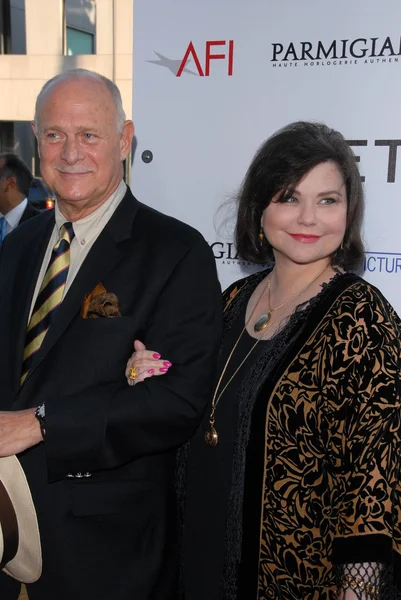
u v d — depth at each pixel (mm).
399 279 1876
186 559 1461
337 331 1196
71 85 1402
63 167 1404
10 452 1291
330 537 1212
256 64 1943
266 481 1257
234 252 2045
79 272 1421
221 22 1964
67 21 6992
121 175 1515
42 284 1498
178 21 2010
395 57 1801
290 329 1286
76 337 1378
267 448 1253
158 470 1475
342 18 1839
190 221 2080
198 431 1452
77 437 1294
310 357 1222
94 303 1386
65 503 1371
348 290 1247
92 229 1478
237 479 1302
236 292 1619
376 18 1806
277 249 1395
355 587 1132
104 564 1385
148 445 1345
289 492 1230
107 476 1402
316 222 1312
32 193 5438
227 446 1378
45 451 1323
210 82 2000
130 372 1338
